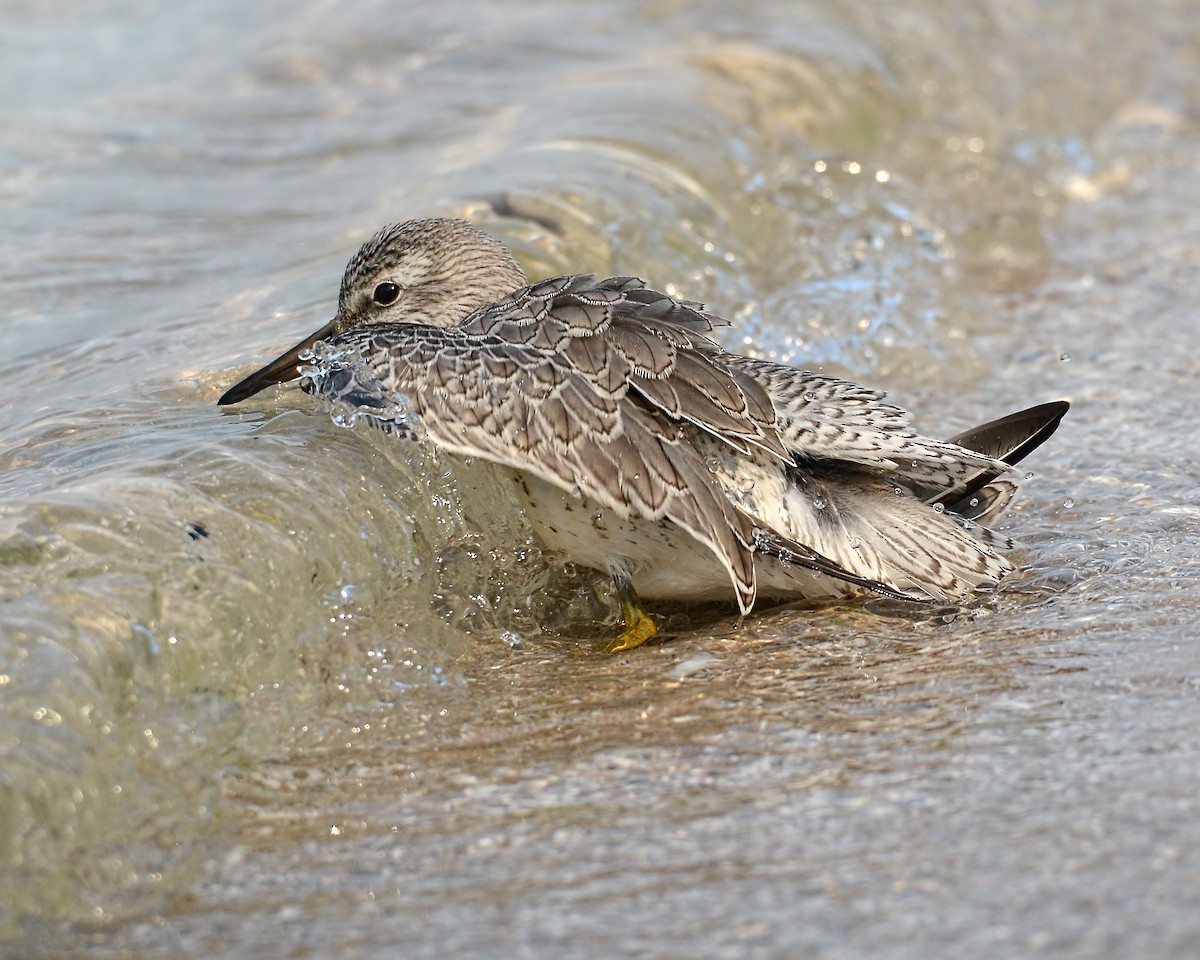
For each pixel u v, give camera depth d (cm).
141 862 713
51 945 657
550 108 1741
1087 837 664
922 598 933
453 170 1563
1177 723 773
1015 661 872
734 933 621
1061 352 1459
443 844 721
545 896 666
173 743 787
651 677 894
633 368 910
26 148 1767
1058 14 2305
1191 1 2506
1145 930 592
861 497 960
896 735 792
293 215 1540
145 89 1969
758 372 969
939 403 1349
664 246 1467
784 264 1559
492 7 2145
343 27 2127
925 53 2058
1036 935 595
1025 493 1129
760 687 870
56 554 825
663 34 2025
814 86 1856
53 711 743
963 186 1847
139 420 1038
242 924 665
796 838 694
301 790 779
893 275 1559
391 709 860
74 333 1259
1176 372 1396
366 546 925
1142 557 1009
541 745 817
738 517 904
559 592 1007
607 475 894
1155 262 1723
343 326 1135
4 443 1009
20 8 2319
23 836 699
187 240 1484
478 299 1126
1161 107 2241
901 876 650
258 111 1878
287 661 861
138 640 802
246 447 959
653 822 725
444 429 915
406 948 636
